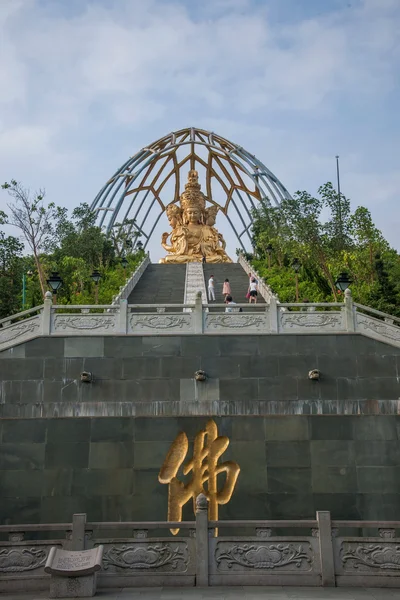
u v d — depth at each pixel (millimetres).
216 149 104438
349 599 16328
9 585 17734
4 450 25469
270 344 26984
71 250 65938
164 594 16922
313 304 27641
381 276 44125
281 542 18188
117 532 24656
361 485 25016
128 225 96375
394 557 17859
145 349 26922
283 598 16438
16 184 49156
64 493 25000
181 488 25078
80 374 26562
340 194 52906
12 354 26797
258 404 26125
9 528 18391
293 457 25391
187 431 25734
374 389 26359
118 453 25469
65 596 16641
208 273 61844
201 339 27047
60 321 27297
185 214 88312
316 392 26375
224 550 18172
